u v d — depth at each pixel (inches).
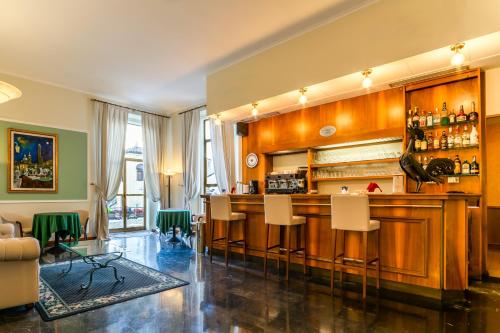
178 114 367.9
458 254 128.3
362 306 122.0
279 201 160.4
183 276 163.8
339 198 137.9
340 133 216.7
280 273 169.3
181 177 358.3
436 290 126.6
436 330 101.9
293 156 261.6
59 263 193.3
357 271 147.8
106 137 312.3
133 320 109.9
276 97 208.8
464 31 137.2
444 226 125.6
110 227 328.8
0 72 252.5
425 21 147.8
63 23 180.9
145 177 348.2
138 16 174.6
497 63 158.2
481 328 103.2
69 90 293.0
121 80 273.1
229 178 290.5
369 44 165.0
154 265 187.3
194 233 302.5
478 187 163.8
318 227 162.7
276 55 207.2
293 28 188.9
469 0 136.8
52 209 275.7
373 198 141.9
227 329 103.0
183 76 263.6
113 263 192.2
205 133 341.4
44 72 254.8
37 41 202.7
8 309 118.6
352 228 135.0
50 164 276.5
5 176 252.1
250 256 195.9
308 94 204.5
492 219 253.4
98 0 159.3
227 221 189.2
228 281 155.1
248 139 277.4
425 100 182.5
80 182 294.8
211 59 230.7
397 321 108.7
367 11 166.4
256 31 191.6
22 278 116.5
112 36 196.7
